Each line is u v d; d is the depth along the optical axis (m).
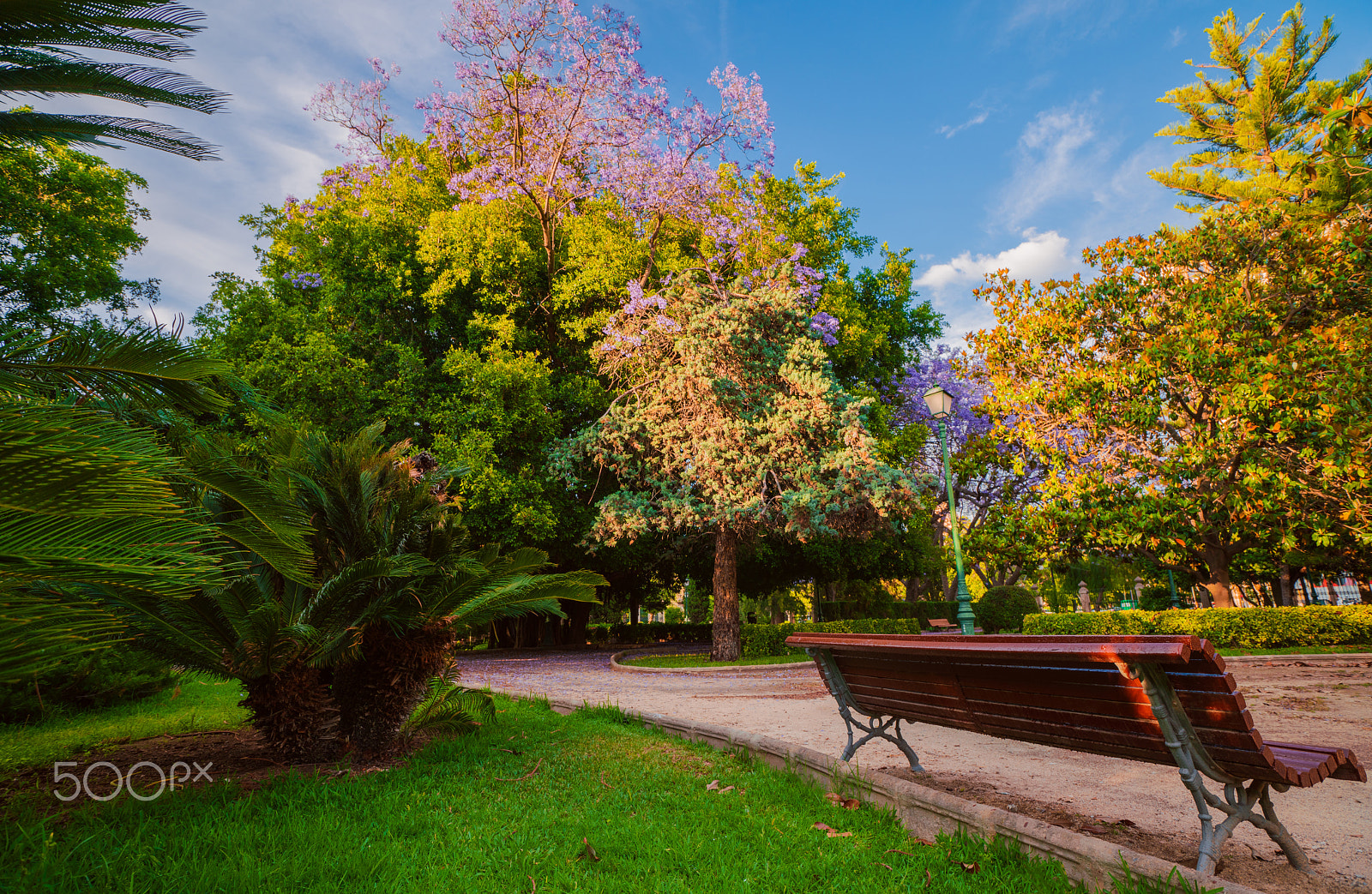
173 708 7.81
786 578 29.20
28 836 2.88
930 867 2.64
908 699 3.90
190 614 4.34
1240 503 13.69
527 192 19.17
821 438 15.47
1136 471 14.97
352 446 5.59
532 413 18.36
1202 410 14.87
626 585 32.38
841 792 3.64
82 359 2.95
